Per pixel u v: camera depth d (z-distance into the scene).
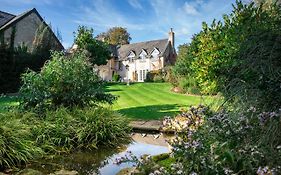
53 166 4.62
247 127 2.73
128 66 42.50
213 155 2.57
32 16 24.38
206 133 2.91
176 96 14.98
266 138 2.56
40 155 4.98
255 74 3.58
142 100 13.22
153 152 5.30
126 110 10.07
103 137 5.88
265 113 2.61
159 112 9.53
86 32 29.47
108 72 42.50
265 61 3.45
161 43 41.25
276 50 3.59
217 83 4.73
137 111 9.82
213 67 7.40
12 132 4.94
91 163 4.80
